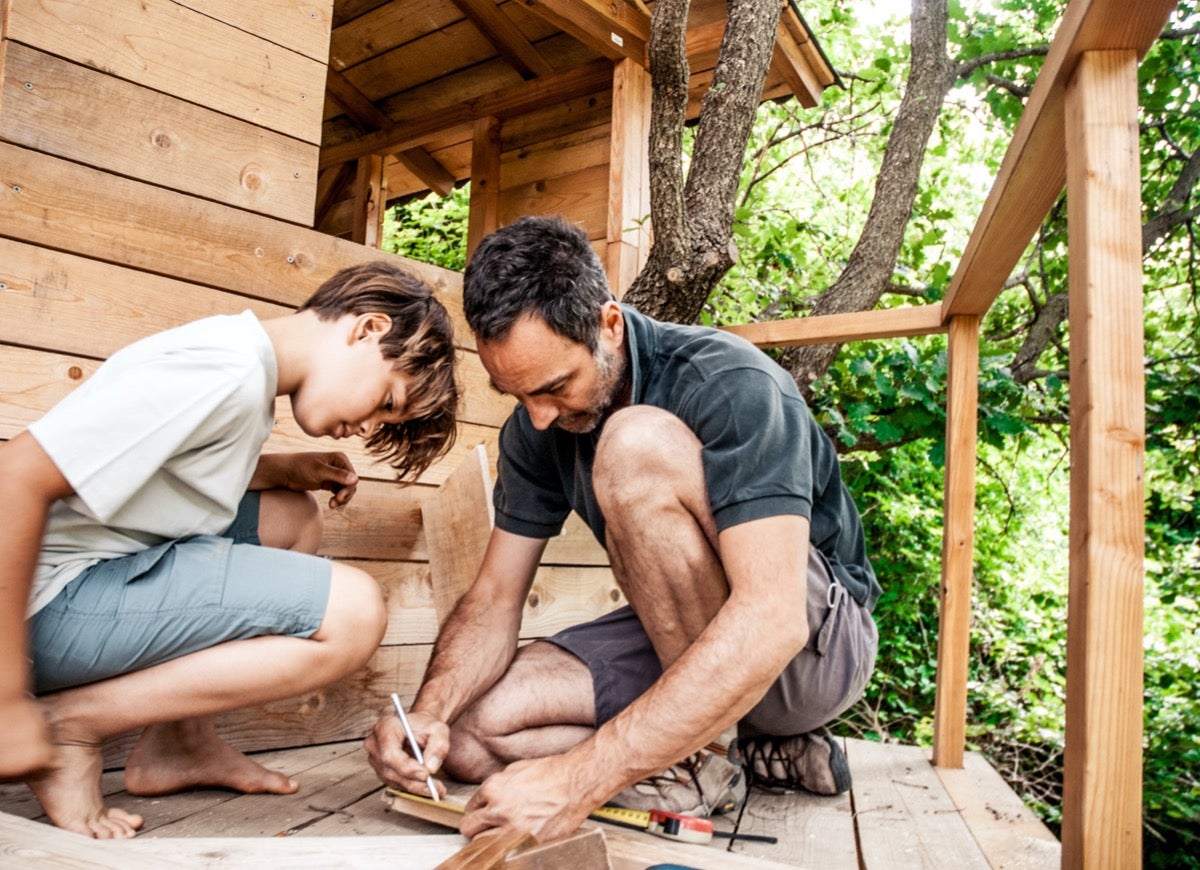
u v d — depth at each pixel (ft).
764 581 4.24
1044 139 4.63
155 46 6.61
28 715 3.45
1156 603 24.08
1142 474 3.62
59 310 5.98
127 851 3.59
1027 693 19.08
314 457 5.86
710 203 9.88
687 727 4.03
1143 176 19.17
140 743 5.25
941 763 7.47
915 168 15.08
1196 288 20.02
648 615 5.01
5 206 5.81
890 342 15.58
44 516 3.72
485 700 5.51
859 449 16.52
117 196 6.27
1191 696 19.31
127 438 3.91
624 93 11.34
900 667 19.19
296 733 6.88
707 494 4.67
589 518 5.61
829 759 6.34
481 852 3.41
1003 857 5.16
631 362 5.10
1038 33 18.31
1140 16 3.58
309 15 7.52
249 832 4.73
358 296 4.95
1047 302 17.22
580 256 4.76
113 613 4.20
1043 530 25.45
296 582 4.54
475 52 13.43
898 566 18.89
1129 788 3.51
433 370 5.15
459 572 7.38
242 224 6.87
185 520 4.53
